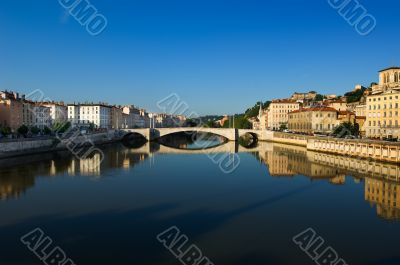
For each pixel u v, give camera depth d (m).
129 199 51.88
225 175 76.31
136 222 40.47
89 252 31.61
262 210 46.19
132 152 132.00
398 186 63.38
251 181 68.81
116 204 48.75
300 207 47.66
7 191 57.16
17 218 41.91
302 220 41.25
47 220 41.06
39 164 90.44
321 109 173.62
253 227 38.75
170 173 78.50
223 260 30.06
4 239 34.88
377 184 65.44
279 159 108.69
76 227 38.56
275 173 79.69
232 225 39.44
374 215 43.66
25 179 68.25
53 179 68.62
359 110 179.12
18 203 49.09
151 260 29.98
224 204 49.25
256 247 32.75
